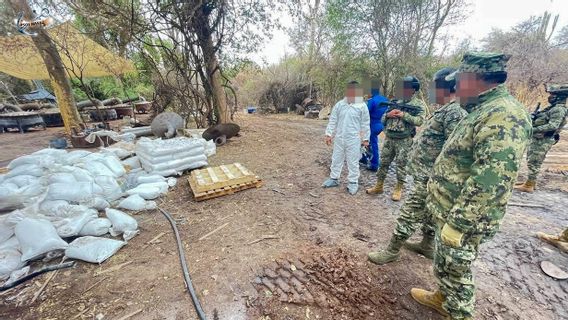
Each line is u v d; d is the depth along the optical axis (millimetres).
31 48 7254
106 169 3584
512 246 2592
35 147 6879
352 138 3734
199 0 6465
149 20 6383
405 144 3441
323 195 3832
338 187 4145
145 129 7367
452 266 1521
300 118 12539
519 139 1250
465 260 1469
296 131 8906
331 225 2990
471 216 1355
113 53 8680
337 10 9461
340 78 11992
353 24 9539
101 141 6703
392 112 3342
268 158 5723
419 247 2461
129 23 6230
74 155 3664
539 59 10898
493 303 1921
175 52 7543
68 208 2670
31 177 2898
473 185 1331
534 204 3520
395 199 3646
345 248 2535
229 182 3814
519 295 2004
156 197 3619
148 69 9086
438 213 1646
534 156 3816
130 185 3803
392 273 2195
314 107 13359
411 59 9336
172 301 1897
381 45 9453
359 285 2051
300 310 1836
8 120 8977
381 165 3734
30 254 2213
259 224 2994
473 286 1584
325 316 1793
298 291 1985
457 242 1425
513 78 10969
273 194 3834
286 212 3287
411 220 2164
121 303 1879
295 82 14594
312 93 14453
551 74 10219
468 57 1473
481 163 1315
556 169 4855
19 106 11758
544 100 10180
